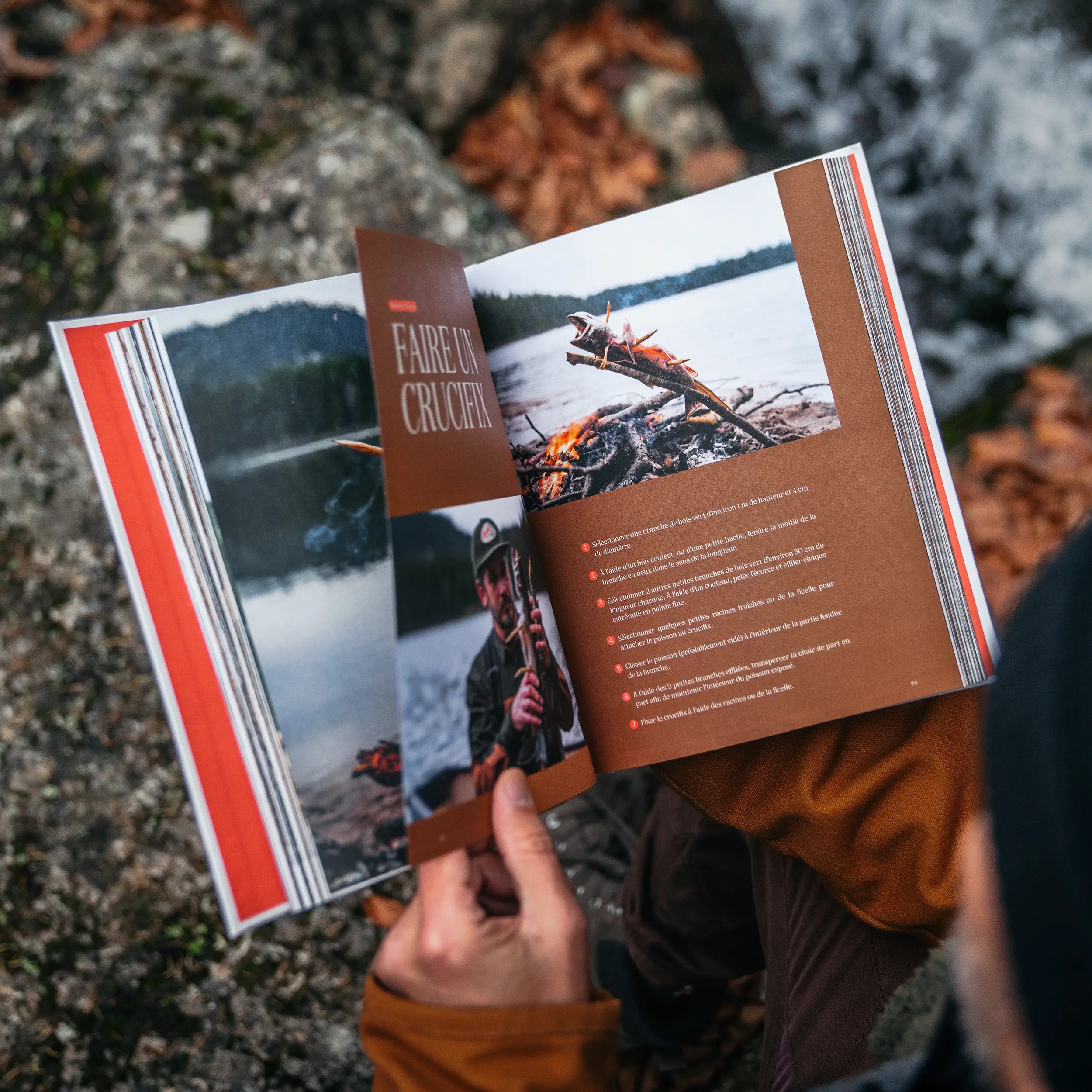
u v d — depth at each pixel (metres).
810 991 0.75
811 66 2.07
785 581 0.68
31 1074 1.07
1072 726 0.27
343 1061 1.11
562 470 0.70
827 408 0.68
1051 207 1.95
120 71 1.43
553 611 0.69
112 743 1.16
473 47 2.01
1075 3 1.92
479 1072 0.51
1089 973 0.26
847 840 0.69
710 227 0.68
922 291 2.02
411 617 0.55
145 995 1.10
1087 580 0.29
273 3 1.85
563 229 2.05
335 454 0.59
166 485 0.56
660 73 2.17
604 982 1.17
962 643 0.67
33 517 1.22
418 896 0.57
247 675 0.56
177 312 0.58
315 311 0.60
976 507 1.88
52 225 1.34
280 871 0.55
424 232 1.41
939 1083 0.44
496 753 0.59
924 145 2.02
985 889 0.33
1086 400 1.91
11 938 1.11
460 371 0.62
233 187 1.37
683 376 0.69
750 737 0.68
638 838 1.28
